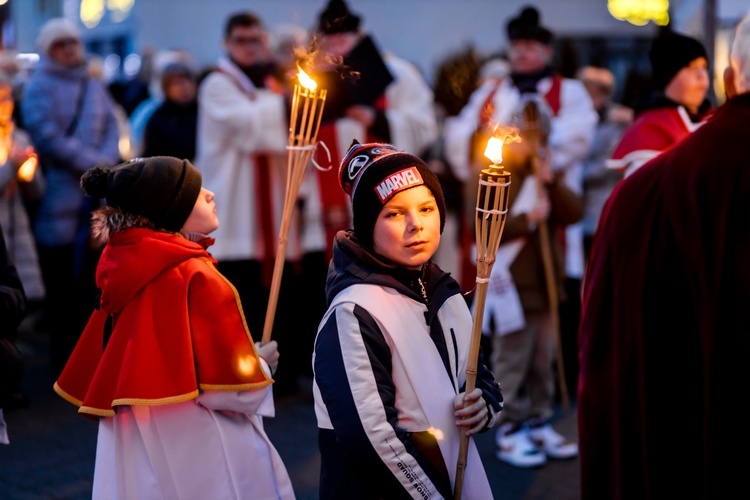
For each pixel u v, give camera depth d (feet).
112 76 61.82
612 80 35.24
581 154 27.58
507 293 22.88
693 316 11.92
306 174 27.68
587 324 13.29
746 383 11.32
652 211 12.42
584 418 13.20
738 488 11.42
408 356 12.09
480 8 59.77
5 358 14.90
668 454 12.17
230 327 13.12
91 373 13.87
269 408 13.56
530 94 24.84
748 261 11.39
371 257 12.45
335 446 12.55
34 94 31.55
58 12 62.28
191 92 31.91
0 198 29.43
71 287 30.32
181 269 13.17
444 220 12.88
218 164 27.63
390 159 12.41
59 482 21.81
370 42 27.20
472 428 12.16
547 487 21.79
